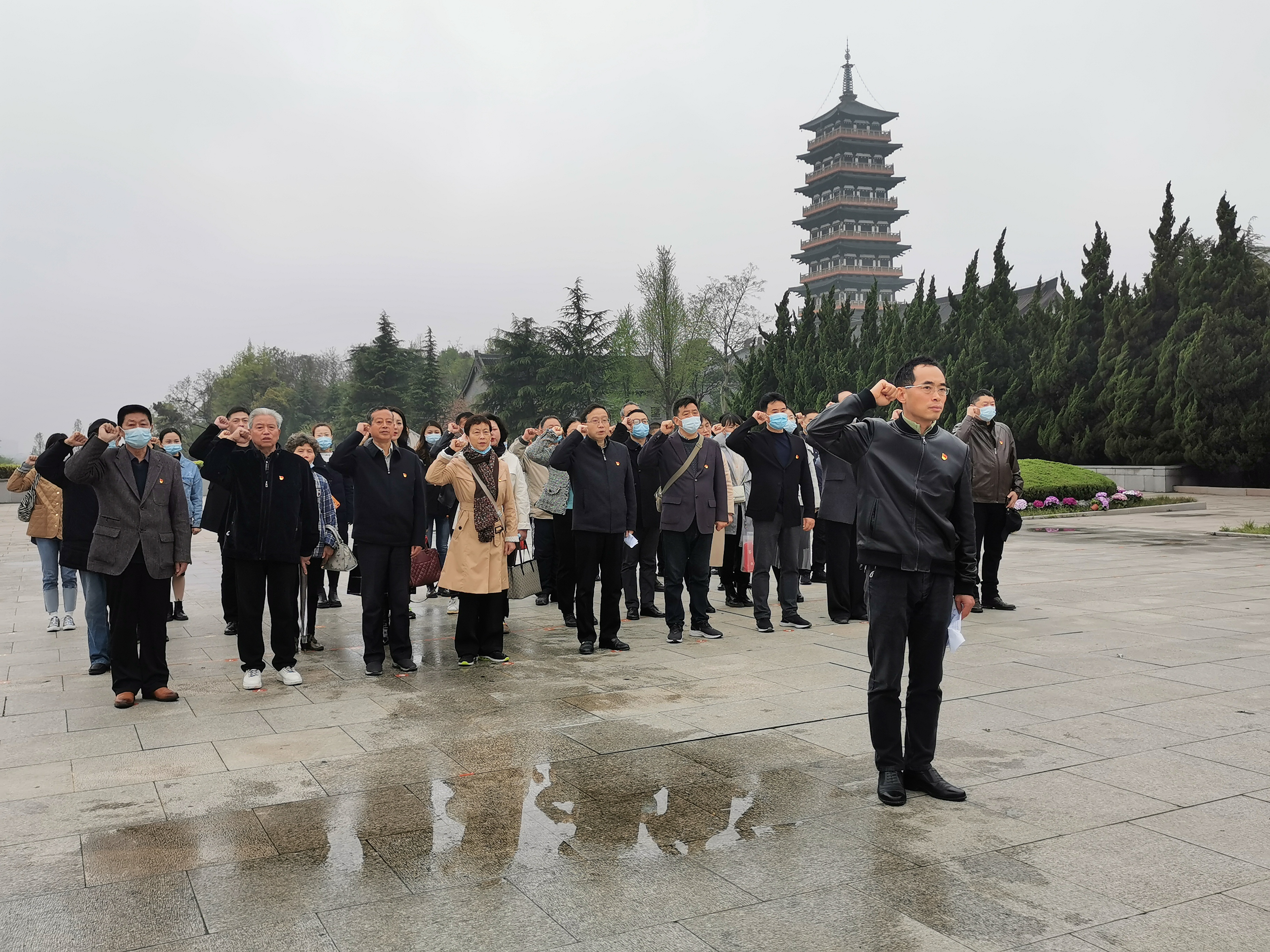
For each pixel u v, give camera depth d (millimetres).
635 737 4793
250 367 81875
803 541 9555
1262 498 23125
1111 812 3719
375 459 6457
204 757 4531
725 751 4562
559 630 8078
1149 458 25250
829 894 3051
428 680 6176
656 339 55344
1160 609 8414
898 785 3867
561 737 4812
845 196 94438
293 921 2902
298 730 4980
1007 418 27875
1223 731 4777
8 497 33094
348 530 9602
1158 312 25734
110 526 5508
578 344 55750
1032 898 3006
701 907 2969
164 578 5652
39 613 9312
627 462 7195
